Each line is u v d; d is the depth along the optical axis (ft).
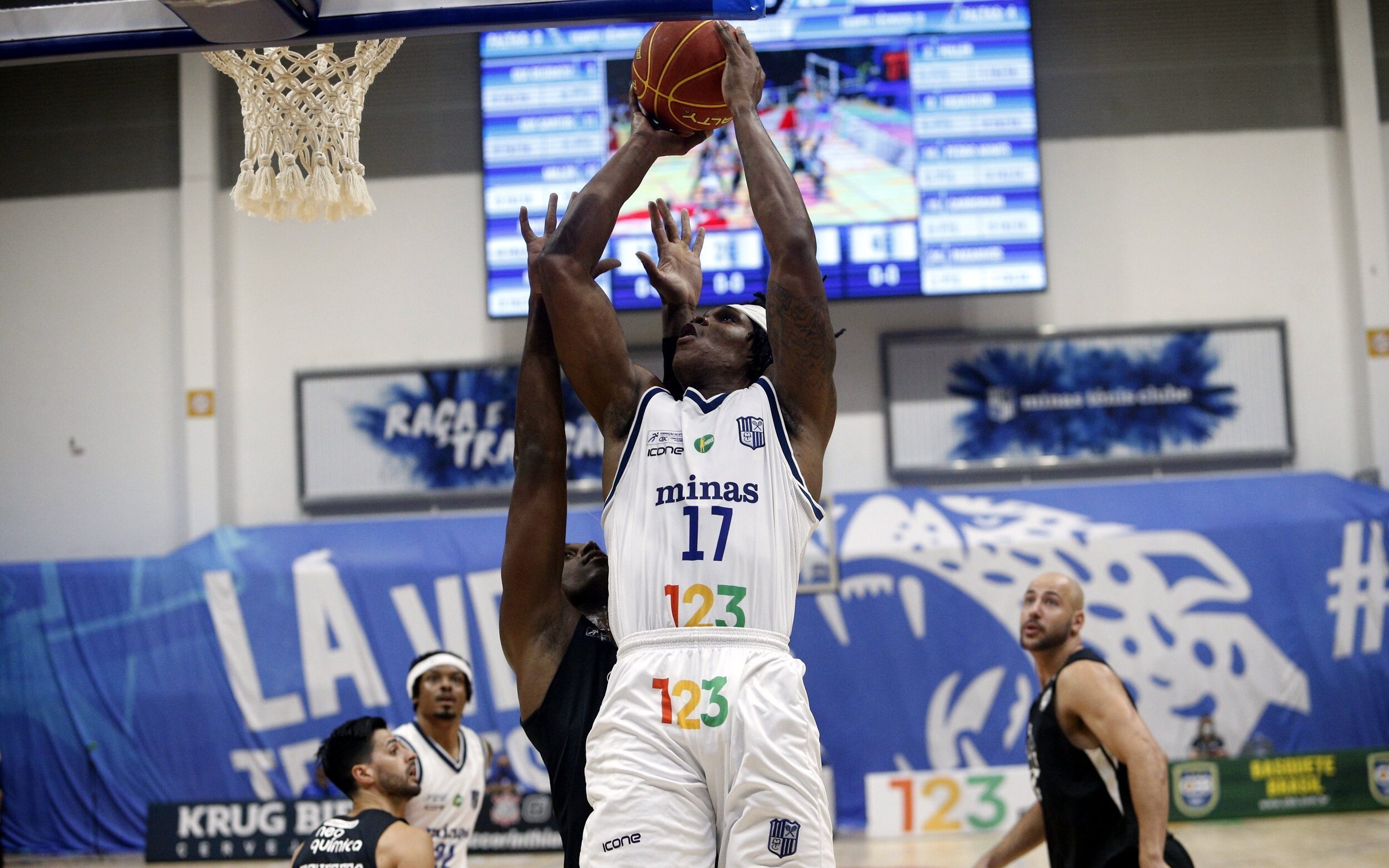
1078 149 41.57
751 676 6.70
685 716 6.61
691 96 8.20
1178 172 41.50
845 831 33.63
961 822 32.14
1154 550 36.24
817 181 38.45
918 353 40.37
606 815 6.53
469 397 40.75
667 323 8.43
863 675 35.45
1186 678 35.58
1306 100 41.68
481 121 39.70
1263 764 32.68
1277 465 40.16
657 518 7.06
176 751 36.37
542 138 39.34
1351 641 35.99
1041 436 40.06
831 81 38.55
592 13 9.33
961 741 35.06
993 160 38.58
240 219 42.34
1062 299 41.11
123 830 36.04
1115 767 11.16
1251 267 41.24
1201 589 36.04
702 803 6.63
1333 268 41.22
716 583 6.86
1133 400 40.11
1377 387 40.01
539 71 39.47
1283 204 41.39
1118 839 11.14
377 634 36.68
